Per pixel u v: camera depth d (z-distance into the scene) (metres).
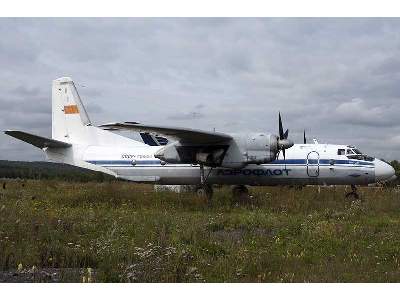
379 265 8.53
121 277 7.05
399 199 21.42
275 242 10.82
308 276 7.65
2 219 11.16
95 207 19.02
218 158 21.23
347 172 21.94
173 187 27.73
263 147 20.78
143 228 12.15
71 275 7.30
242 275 7.75
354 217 15.82
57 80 26.22
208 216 15.99
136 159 24.41
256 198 22.03
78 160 25.33
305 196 22.41
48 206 17.73
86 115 25.95
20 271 7.54
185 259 8.33
